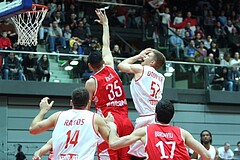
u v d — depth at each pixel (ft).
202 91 79.41
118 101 28.68
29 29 50.31
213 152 43.50
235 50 93.66
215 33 97.66
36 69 69.97
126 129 28.37
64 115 24.82
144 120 28.84
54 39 74.13
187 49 81.56
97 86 28.40
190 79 78.23
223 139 82.17
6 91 69.10
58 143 24.52
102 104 28.50
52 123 25.09
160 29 84.94
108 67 29.04
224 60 85.10
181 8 105.19
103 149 28.07
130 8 90.58
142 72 29.09
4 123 70.59
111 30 86.94
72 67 70.90
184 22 93.91
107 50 31.22
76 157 24.17
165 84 76.02
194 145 24.70
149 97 28.99
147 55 29.89
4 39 70.18
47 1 84.79
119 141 24.45
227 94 80.18
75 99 24.85
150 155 24.21
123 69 29.45
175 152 24.25
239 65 81.00
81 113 24.67
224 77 80.02
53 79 70.90
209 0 108.47
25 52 69.56
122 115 28.60
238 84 81.00
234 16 104.17
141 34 87.71
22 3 40.45
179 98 77.51
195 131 80.02
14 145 71.00
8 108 71.26
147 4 93.25
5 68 69.05
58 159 24.49
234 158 69.92
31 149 71.77
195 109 80.28
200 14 103.60
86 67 70.69
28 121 72.02
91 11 88.22
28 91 69.97
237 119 83.66
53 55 70.49
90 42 78.18
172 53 81.66
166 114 24.57
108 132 24.82
